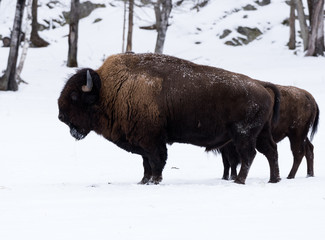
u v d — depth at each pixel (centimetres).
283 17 14475
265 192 2705
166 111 3300
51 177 4159
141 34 14412
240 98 3288
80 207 2342
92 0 15812
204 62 12031
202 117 3297
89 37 14175
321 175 4278
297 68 10438
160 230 1900
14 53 9131
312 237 1797
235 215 2139
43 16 14838
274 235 1825
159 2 13750
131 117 3316
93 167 4678
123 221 2045
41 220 2073
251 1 15338
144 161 3494
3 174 4288
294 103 4059
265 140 3488
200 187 2953
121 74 3369
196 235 1833
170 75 3312
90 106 3400
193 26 14962
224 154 3972
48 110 7731
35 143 5706
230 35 13988
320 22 11725
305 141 4156
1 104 7994
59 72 11075
